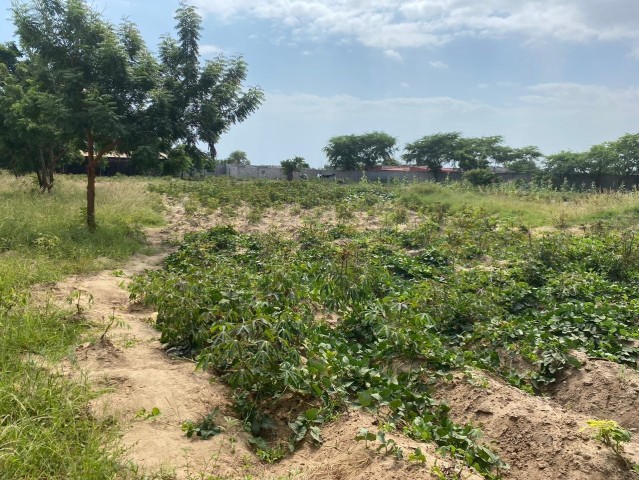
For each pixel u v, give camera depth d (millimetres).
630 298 8750
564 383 5750
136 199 20422
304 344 5832
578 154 40469
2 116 18984
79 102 13180
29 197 17438
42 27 13047
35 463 3361
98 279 9281
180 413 4461
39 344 5543
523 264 10414
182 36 14711
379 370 5531
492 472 4207
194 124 14914
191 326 6023
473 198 23984
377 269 8445
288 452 4227
